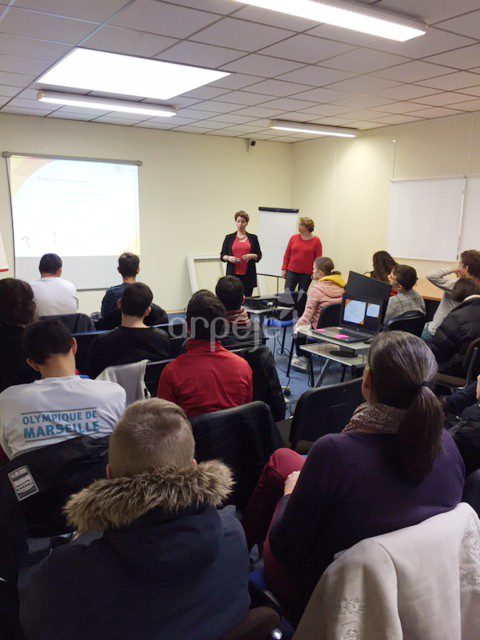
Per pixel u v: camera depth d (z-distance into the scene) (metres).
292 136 7.62
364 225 7.26
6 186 6.07
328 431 2.03
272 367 2.39
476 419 1.63
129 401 2.21
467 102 5.27
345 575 0.87
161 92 4.94
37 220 6.34
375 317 3.36
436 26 3.15
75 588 0.74
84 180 6.60
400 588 0.86
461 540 0.96
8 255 6.20
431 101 5.24
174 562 0.74
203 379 1.83
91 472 1.41
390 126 6.71
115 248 7.00
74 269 6.73
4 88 4.78
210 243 7.84
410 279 3.93
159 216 7.30
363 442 1.00
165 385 1.85
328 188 7.80
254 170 8.08
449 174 6.05
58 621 0.74
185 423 0.88
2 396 1.46
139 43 3.52
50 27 3.21
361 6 2.82
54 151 6.32
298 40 3.42
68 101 5.05
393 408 1.01
